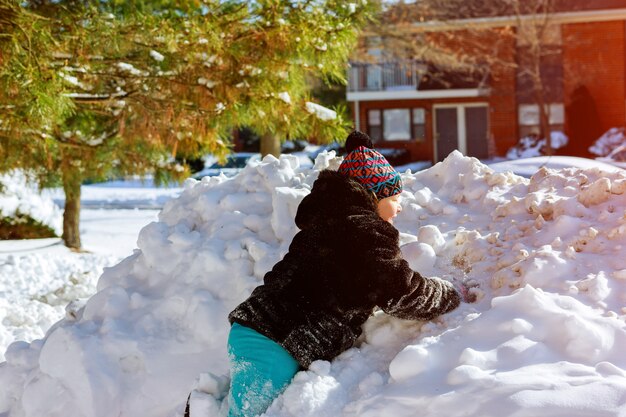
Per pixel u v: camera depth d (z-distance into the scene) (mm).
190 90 8281
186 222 4359
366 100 35656
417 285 2908
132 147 11836
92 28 7836
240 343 2908
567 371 2518
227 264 3885
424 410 2574
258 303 2926
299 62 8438
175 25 8234
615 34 32094
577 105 32062
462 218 3846
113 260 10539
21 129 8094
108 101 8609
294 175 4414
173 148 8578
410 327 3092
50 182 13086
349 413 2748
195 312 3699
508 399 2430
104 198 27844
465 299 3217
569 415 2316
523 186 3955
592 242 3217
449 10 30000
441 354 2771
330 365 2941
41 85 6969
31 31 6980
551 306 2783
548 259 3105
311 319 2885
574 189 3701
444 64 28250
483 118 34812
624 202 3418
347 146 3311
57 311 6723
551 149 31141
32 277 8883
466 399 2506
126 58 8680
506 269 3201
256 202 4293
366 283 2877
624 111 32219
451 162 4312
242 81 8219
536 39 28875
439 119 35438
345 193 2980
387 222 2986
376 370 2955
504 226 3629
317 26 8180
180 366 3609
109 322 3768
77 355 3639
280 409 2828
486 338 2775
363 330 3162
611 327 2674
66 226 15062
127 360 3705
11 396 3914
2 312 6301
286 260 3027
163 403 3535
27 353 4016
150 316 3826
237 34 8195
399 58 26859
